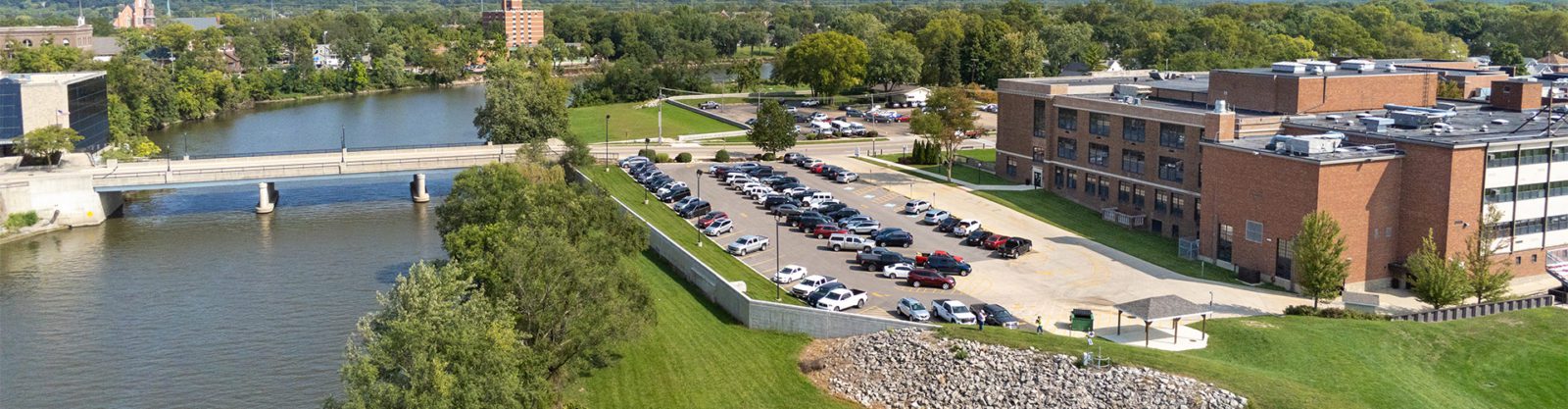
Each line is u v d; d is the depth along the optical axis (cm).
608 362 10369
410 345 7950
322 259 15138
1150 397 9006
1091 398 9138
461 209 13062
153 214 18200
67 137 19288
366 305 13025
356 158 19650
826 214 16025
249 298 13325
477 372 8194
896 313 11438
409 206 18762
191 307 13000
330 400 8188
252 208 18600
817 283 12262
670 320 11706
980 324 10662
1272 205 12612
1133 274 13025
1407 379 9575
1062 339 10106
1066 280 12738
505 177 13475
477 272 10069
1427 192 12512
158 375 10906
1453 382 9750
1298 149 12369
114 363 11231
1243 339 10381
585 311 9619
